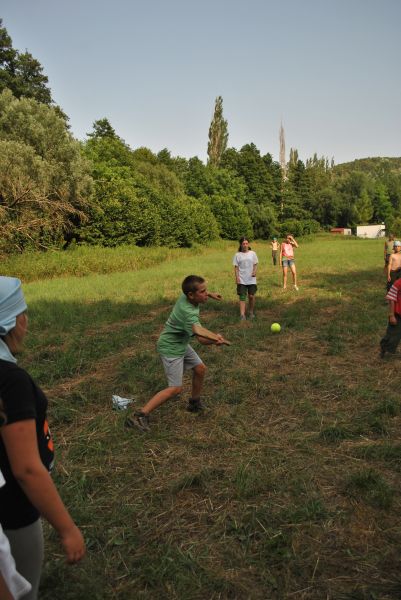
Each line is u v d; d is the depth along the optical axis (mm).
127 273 19547
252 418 5027
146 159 57250
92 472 3941
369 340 7977
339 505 3473
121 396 5695
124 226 26531
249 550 3010
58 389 5992
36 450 1611
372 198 102812
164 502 3535
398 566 2869
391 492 3572
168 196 36750
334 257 27703
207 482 3771
